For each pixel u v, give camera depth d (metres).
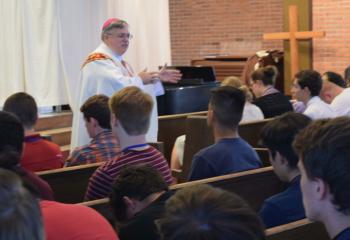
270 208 2.30
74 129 5.17
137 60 9.15
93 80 4.97
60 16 7.77
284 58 9.19
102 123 3.41
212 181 2.76
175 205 1.11
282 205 2.28
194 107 6.21
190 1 11.76
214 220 1.06
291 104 5.60
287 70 9.17
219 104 3.06
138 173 2.19
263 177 3.01
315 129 1.37
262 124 4.81
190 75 7.05
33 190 1.65
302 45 9.26
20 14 7.34
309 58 9.25
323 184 1.34
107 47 5.05
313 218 1.39
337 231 1.35
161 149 3.83
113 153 3.40
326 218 1.37
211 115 3.13
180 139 4.84
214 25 11.59
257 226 1.09
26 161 3.26
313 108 4.96
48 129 7.20
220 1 11.47
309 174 1.36
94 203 2.41
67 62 7.89
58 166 3.41
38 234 1.05
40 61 7.48
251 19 11.22
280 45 10.98
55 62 7.62
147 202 2.15
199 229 1.05
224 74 9.82
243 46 11.35
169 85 6.48
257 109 5.18
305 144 1.37
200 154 3.08
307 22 9.20
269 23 11.07
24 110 3.28
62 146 7.01
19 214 1.03
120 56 5.14
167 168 2.82
